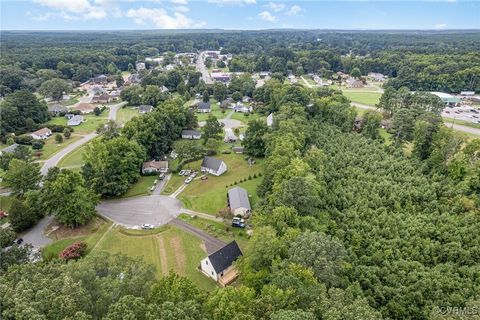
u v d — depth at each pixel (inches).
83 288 980.6
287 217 1642.5
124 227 2164.1
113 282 1029.2
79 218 2084.2
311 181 2023.9
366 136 3356.3
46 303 884.0
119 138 2787.9
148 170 2957.7
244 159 3282.5
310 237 1375.5
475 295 1433.3
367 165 2647.6
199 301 1127.6
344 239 1813.5
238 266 1593.3
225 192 2628.0
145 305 914.1
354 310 952.9
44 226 2161.7
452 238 1801.2
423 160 2807.6
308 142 3181.6
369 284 1486.2
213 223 2198.6
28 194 2188.7
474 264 1653.5
